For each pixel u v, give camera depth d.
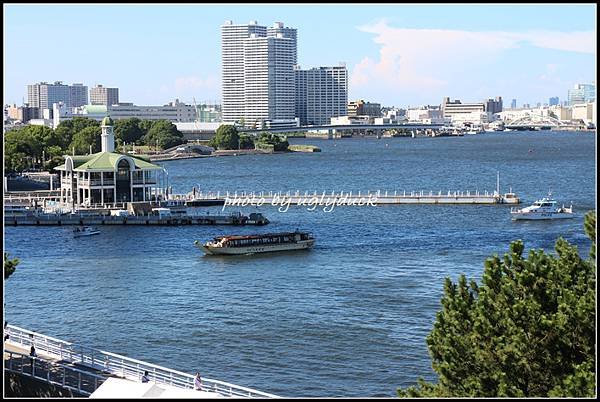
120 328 123.38
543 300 62.44
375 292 143.25
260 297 141.38
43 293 145.38
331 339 116.12
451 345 62.44
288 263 173.38
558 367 59.84
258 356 109.75
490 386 59.09
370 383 100.12
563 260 64.56
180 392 63.84
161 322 126.06
